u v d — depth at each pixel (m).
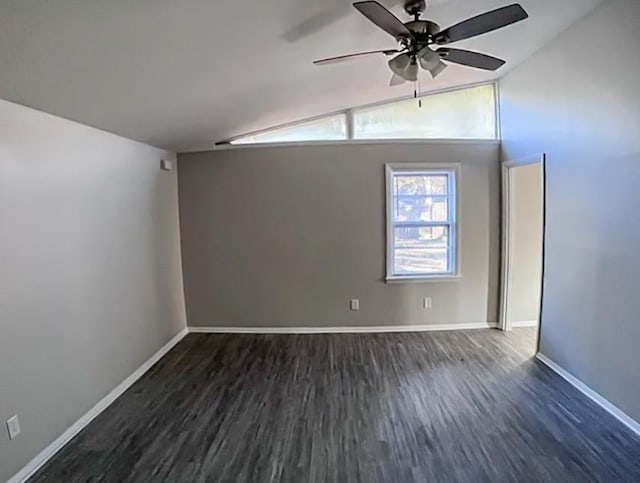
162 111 3.21
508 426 2.82
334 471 2.40
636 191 2.69
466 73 4.38
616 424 2.82
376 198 4.84
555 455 2.49
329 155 4.82
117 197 3.53
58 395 2.71
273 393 3.41
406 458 2.50
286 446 2.66
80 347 2.96
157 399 3.34
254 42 2.41
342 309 4.96
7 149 2.34
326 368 3.90
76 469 2.47
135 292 3.82
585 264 3.25
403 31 2.29
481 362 3.95
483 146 4.80
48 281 2.64
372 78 3.86
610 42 2.89
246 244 4.95
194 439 2.76
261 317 5.02
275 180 4.87
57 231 2.74
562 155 3.54
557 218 3.64
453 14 2.74
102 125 3.14
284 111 4.27
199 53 2.33
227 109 3.64
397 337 4.74
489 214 4.87
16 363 2.36
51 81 2.17
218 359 4.19
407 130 4.89
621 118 2.80
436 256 4.95
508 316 4.90
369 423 2.91
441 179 4.90
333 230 4.89
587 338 3.24
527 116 4.12
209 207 4.93
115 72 2.26
